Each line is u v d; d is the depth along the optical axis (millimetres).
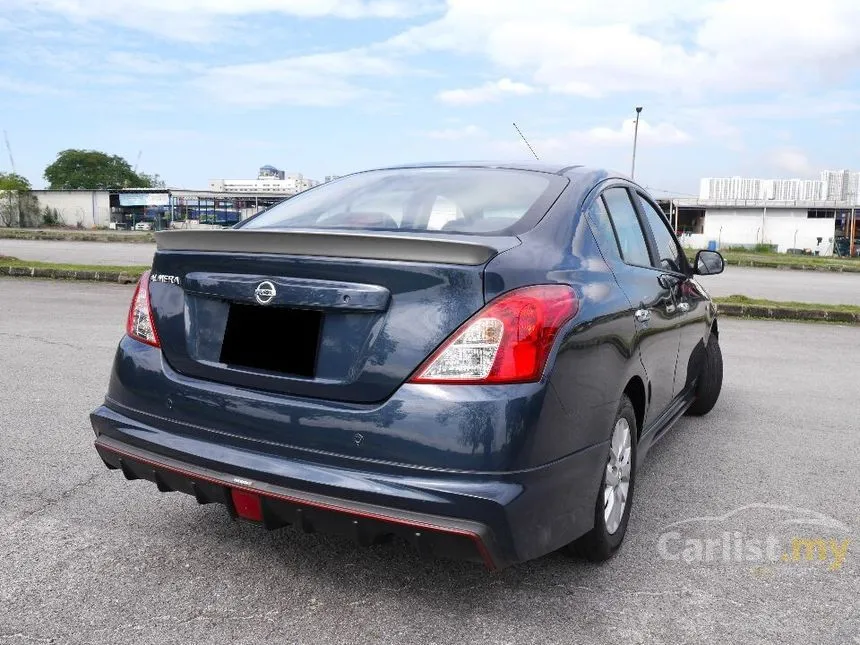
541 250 2537
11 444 3973
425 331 2189
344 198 3148
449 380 2168
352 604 2502
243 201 52969
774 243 52375
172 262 2607
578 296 2457
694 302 4199
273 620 2391
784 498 3611
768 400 5656
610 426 2629
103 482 3500
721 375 5125
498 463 2135
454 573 2732
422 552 2195
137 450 2584
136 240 30391
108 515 3146
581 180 3141
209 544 2912
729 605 2566
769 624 2449
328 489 2211
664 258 3918
